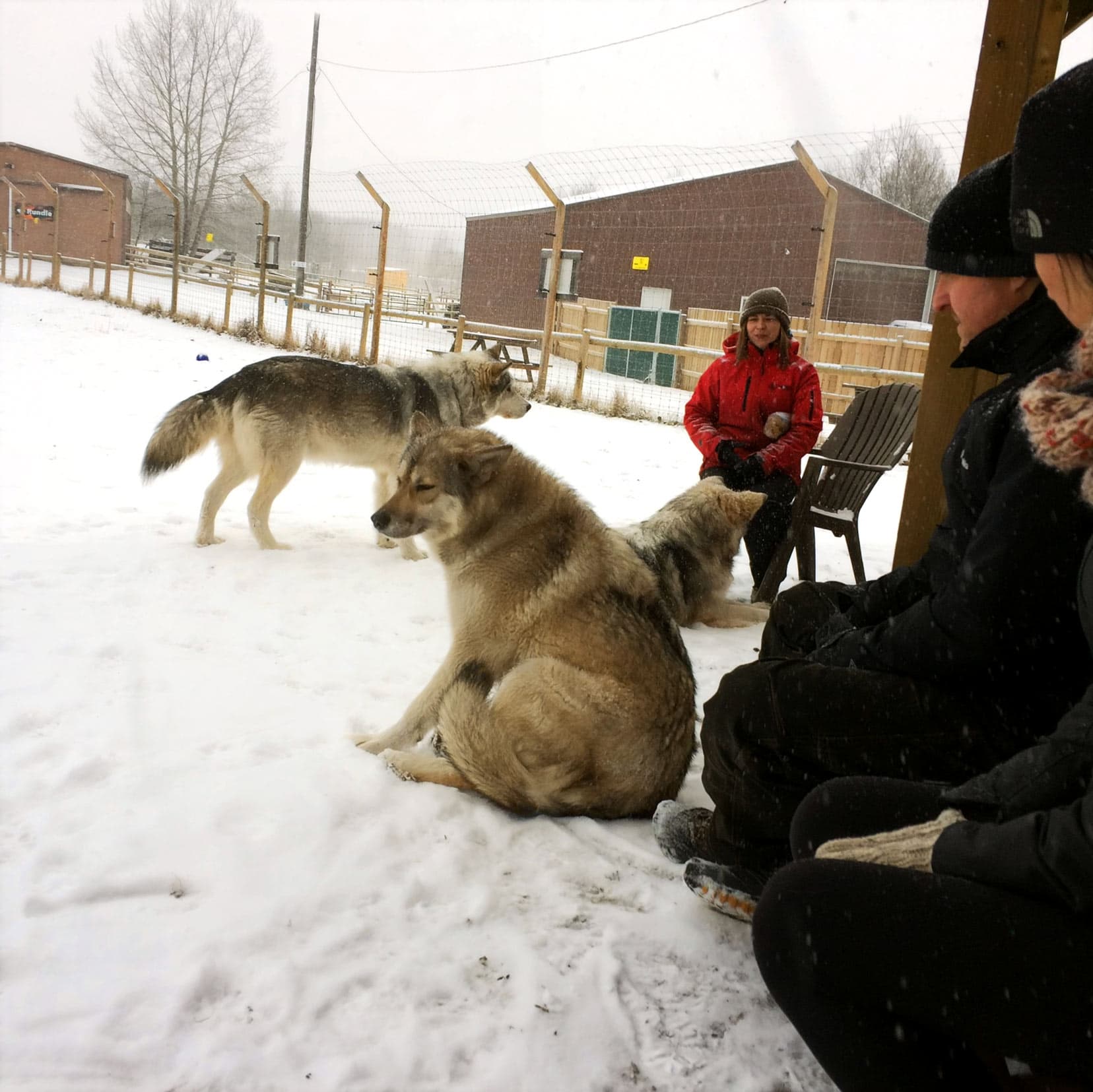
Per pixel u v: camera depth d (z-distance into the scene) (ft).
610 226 83.30
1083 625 4.20
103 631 12.26
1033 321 5.83
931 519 10.70
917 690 5.93
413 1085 5.43
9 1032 5.42
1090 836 3.71
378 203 50.93
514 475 9.34
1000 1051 4.17
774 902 4.69
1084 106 4.19
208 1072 5.34
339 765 9.16
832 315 71.31
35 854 7.14
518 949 6.70
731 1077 5.80
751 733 6.48
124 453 24.77
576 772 8.59
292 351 55.47
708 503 15.03
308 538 18.88
